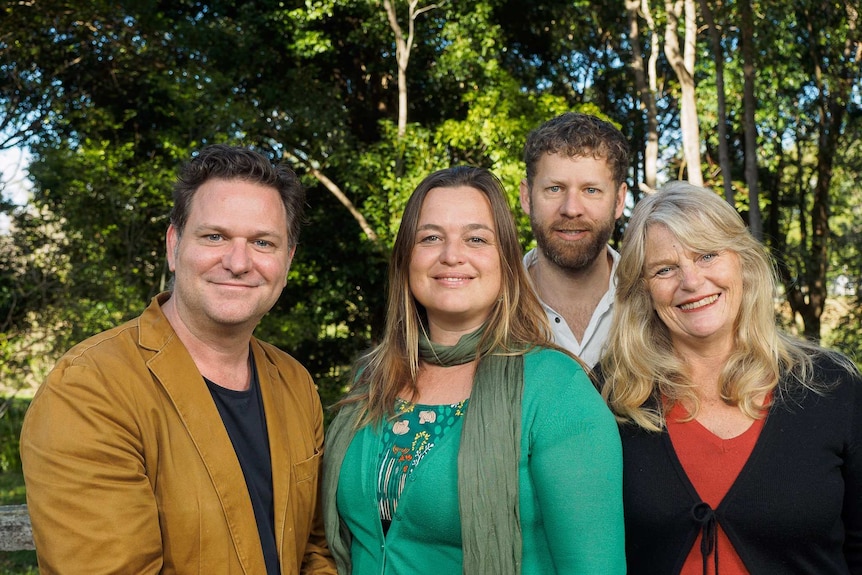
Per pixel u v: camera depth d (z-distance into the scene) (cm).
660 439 206
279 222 200
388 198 1118
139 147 1245
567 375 199
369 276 1212
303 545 213
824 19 1330
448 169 221
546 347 211
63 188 1041
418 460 199
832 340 1373
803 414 198
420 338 220
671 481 200
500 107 1051
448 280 209
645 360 214
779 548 191
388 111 1330
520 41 1417
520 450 192
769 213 1566
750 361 208
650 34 1419
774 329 209
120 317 1031
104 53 1182
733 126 1431
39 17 1092
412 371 216
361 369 239
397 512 198
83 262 1048
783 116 1434
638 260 214
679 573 194
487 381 201
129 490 174
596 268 299
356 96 1343
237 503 189
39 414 178
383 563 200
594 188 289
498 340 210
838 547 195
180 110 1129
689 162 1042
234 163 198
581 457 186
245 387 207
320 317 1254
